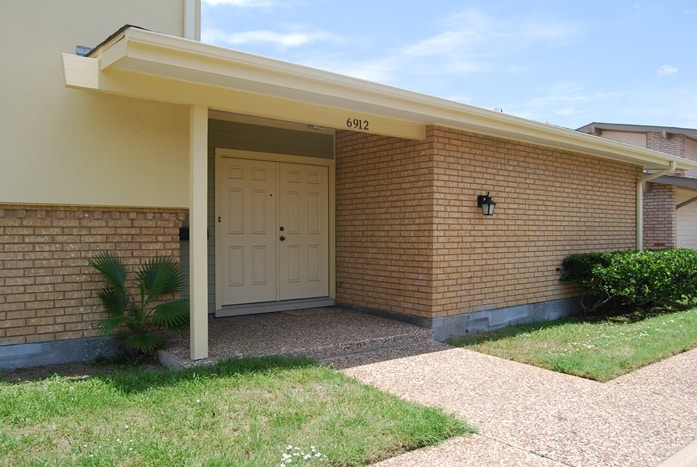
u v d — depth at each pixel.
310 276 8.46
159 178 5.75
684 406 4.36
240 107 5.35
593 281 8.78
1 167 4.99
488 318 7.63
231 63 4.64
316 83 5.28
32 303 5.20
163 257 5.90
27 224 5.19
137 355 5.54
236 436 3.44
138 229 5.76
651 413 4.19
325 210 8.64
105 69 4.54
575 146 8.62
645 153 9.80
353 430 3.57
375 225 7.79
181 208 5.92
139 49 4.15
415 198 7.12
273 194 8.10
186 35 6.20
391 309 7.47
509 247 8.00
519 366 5.58
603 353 6.00
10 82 5.05
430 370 5.39
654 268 8.73
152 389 4.31
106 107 5.48
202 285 5.13
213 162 7.52
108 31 5.70
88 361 5.45
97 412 3.79
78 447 3.20
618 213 10.38
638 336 7.01
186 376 4.69
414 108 6.22
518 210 8.15
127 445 3.21
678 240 14.02
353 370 5.35
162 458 3.06
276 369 4.94
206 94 5.13
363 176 8.02
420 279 7.02
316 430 3.57
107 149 5.48
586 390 4.77
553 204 8.84
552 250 8.84
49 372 5.00
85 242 5.48
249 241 7.85
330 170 8.66
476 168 7.45
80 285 5.45
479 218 7.50
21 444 3.23
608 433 3.77
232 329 6.63
